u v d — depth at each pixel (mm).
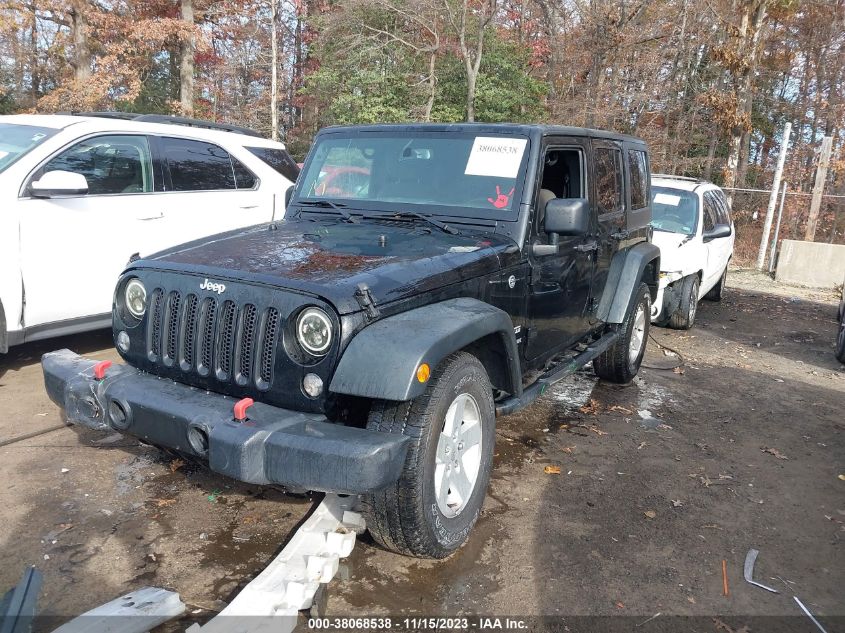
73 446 4332
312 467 2625
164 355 3246
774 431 5414
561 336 4684
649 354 7672
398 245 3605
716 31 22922
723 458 4793
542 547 3467
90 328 5656
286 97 29328
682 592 3168
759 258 15703
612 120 21672
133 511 3604
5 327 5023
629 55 22203
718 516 3928
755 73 24734
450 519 3168
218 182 6766
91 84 20656
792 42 30734
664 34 21797
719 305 11250
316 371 2830
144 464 4141
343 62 23047
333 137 4676
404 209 4184
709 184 10266
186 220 6340
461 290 3395
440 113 22516
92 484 3865
